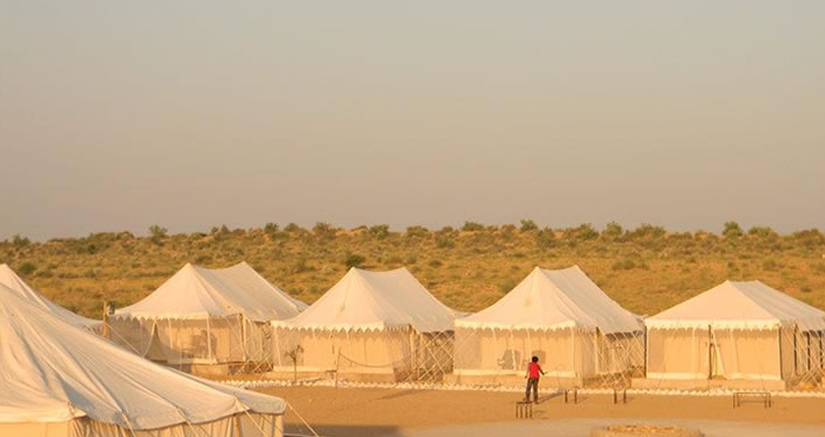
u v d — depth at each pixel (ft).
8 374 85.05
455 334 183.01
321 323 186.29
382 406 150.71
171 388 91.91
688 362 174.40
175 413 87.61
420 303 199.11
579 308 182.19
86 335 93.71
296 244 488.85
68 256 467.11
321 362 190.08
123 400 86.69
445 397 161.27
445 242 463.42
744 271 340.39
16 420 80.18
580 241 457.27
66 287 344.69
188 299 199.82
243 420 93.91
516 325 177.47
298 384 179.11
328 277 366.63
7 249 515.09
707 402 153.38
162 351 198.29
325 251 458.09
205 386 94.38
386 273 203.62
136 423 84.53
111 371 90.79
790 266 347.36
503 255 407.64
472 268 372.58
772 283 319.68
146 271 386.93
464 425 132.26
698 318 173.06
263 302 210.18
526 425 131.85
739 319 170.30
